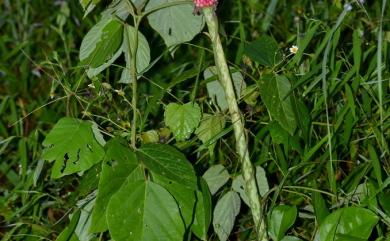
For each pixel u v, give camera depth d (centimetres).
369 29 172
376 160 114
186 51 205
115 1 108
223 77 103
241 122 105
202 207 101
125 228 90
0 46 233
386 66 141
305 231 131
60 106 182
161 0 112
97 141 104
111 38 104
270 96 107
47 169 150
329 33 113
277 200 133
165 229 91
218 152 139
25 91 218
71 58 224
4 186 175
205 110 143
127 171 94
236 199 113
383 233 122
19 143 165
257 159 140
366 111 132
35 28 255
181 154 98
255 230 117
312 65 134
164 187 95
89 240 109
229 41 177
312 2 203
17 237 137
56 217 155
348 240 100
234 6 211
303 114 113
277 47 117
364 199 111
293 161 134
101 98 133
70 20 230
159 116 158
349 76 125
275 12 219
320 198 111
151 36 194
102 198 91
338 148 140
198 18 112
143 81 179
